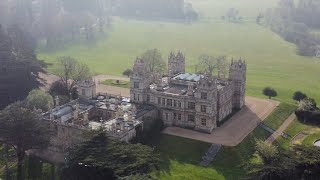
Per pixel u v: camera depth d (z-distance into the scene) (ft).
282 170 494.18
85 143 517.55
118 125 612.29
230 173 574.15
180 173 572.51
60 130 634.02
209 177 564.71
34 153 620.49
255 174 502.38
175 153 619.26
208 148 625.00
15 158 618.03
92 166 483.92
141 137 633.61
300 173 495.41
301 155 516.73
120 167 473.26
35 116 600.39
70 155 518.78
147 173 490.08
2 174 579.48
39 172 577.43
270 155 540.52
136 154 501.56
